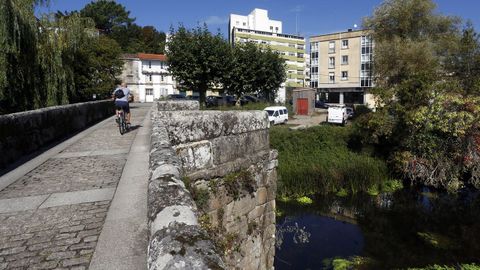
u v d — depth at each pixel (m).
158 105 12.35
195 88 30.38
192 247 1.58
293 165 17.05
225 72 29.30
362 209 14.19
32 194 4.08
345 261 9.79
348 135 20.53
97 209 3.53
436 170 15.55
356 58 56.47
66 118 9.47
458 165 15.17
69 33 17.28
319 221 13.04
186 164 5.55
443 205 14.38
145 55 56.09
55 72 15.02
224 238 6.22
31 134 6.91
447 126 15.21
